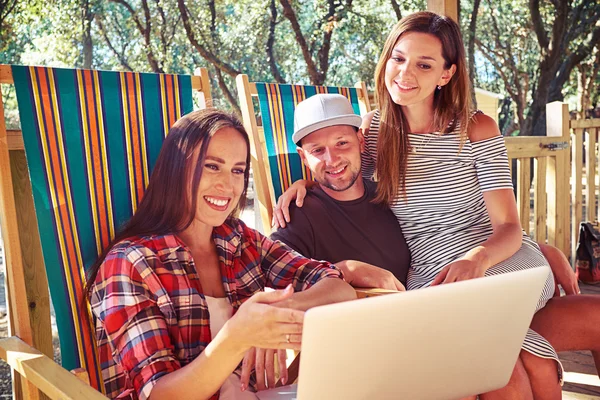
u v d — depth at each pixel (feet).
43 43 36.52
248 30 39.19
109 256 4.37
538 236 12.50
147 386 3.82
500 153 6.22
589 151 13.44
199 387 3.71
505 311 3.79
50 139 5.23
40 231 5.00
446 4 9.13
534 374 5.15
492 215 6.20
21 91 5.16
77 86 5.46
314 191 6.50
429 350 3.58
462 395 4.04
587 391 7.43
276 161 7.28
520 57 43.16
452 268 5.41
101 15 37.63
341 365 3.32
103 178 5.46
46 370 3.83
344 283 4.99
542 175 12.37
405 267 6.57
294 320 3.51
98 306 4.31
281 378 4.76
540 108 40.83
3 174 4.82
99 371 4.96
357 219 6.36
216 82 39.96
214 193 4.62
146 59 38.45
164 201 4.66
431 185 6.34
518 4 42.16
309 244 6.23
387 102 6.34
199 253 4.88
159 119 5.94
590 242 12.27
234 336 3.60
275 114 7.38
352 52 40.42
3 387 9.05
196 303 4.40
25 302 4.77
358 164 6.24
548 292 6.18
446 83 6.18
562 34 39.86
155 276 4.25
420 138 6.30
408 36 5.99
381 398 3.61
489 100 43.21
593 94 43.86
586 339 6.03
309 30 40.40
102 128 5.54
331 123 6.07
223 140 4.63
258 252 5.39
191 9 38.42
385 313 3.26
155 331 4.04
